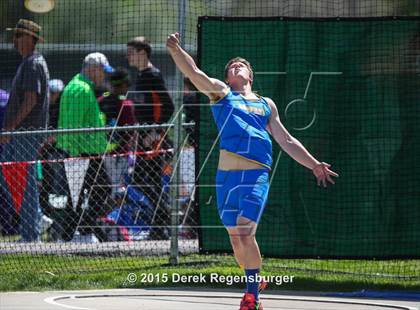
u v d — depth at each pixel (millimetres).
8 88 37000
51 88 35250
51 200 31281
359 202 26906
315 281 25703
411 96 26797
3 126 31703
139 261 28984
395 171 26797
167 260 29078
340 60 27000
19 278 25969
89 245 30375
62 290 24766
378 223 26828
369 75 26875
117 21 36344
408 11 37250
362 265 29047
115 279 25844
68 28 37125
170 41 19531
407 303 22797
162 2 35750
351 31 26969
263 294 24047
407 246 26750
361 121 26906
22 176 31109
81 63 36375
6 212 31859
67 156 31078
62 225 31156
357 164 26906
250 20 27156
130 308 21359
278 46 27125
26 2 29734
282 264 28734
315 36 27094
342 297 23812
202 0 34094
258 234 27047
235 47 27203
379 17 26906
